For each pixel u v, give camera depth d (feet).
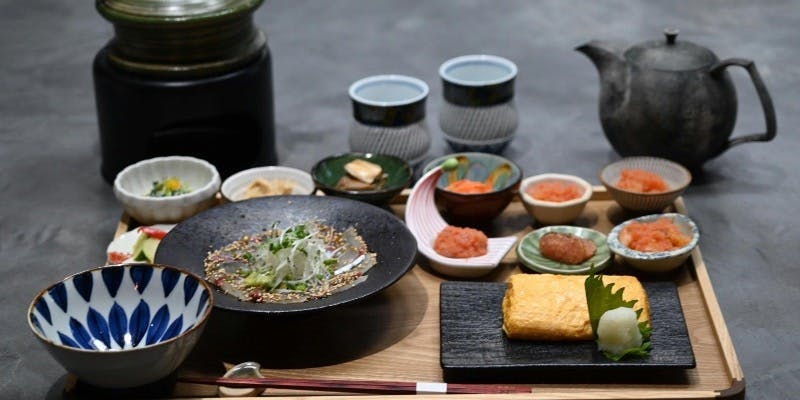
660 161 4.61
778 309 4.24
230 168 4.83
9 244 4.61
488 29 6.40
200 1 4.60
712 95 4.72
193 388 3.76
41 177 5.04
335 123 5.43
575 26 6.42
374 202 4.46
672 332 3.87
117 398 3.69
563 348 3.83
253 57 4.78
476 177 4.61
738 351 4.08
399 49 6.17
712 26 6.38
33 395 3.92
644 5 6.68
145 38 4.61
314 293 3.92
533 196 4.49
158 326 3.75
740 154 5.16
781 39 6.20
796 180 4.96
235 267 4.05
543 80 5.83
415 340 3.96
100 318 3.74
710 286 4.13
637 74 4.75
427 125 4.88
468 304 3.99
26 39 6.31
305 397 3.69
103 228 4.71
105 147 4.89
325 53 6.15
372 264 4.04
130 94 4.66
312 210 4.26
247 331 3.98
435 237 4.34
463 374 3.80
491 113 4.92
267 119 4.89
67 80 5.86
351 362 3.88
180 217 4.38
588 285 3.78
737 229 4.65
